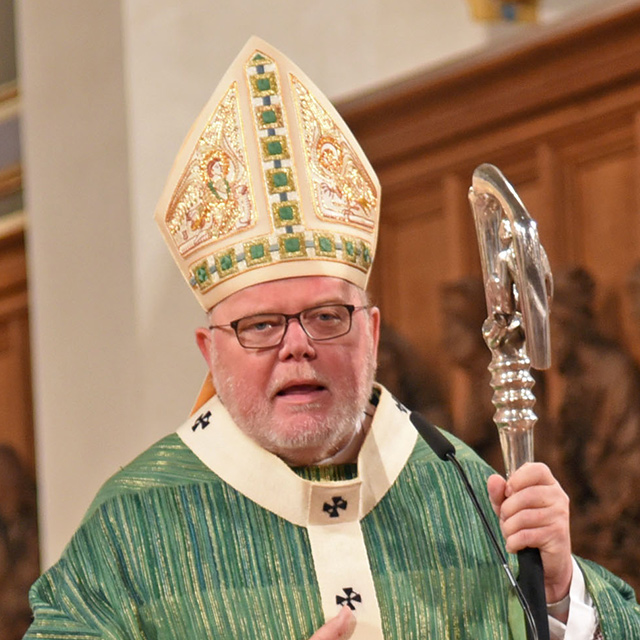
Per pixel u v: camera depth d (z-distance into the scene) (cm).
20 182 1564
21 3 1451
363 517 802
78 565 777
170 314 1348
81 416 1382
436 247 1455
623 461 1284
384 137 1481
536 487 718
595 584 783
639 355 1309
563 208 1383
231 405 788
